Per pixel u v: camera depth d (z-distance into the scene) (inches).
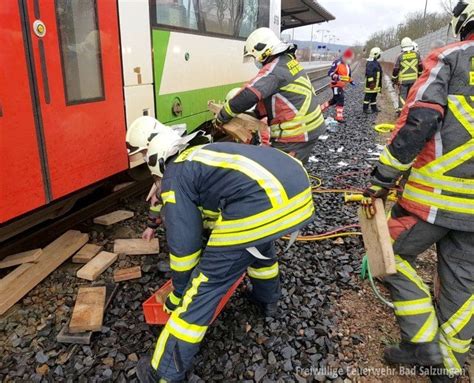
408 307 90.7
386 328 114.3
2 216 104.8
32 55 109.6
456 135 78.2
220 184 80.4
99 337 106.2
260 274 106.1
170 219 81.6
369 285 134.3
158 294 104.9
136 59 153.8
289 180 81.3
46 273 127.6
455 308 86.7
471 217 80.0
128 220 169.3
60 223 152.1
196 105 204.2
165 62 173.3
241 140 148.7
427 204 83.4
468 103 76.6
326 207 196.5
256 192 78.7
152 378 87.7
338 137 365.4
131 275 129.4
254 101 137.1
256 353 101.9
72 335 103.3
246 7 253.8
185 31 187.6
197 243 83.5
